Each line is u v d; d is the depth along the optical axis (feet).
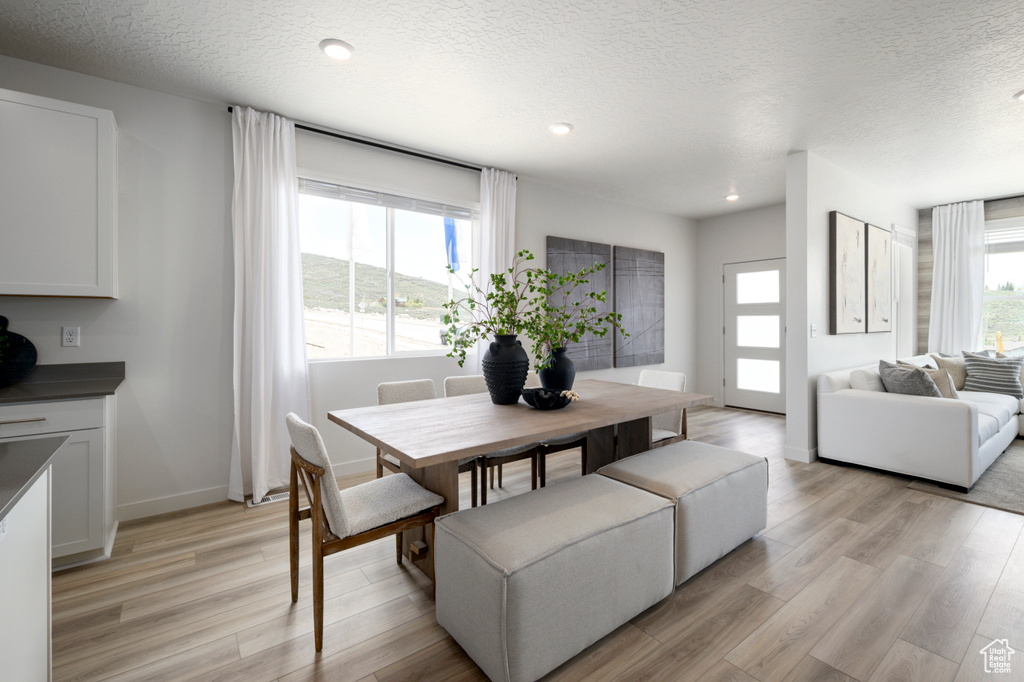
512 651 4.34
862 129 10.54
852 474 10.86
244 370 9.45
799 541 7.55
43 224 7.09
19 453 3.54
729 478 6.80
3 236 6.82
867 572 6.59
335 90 8.73
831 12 6.47
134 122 8.51
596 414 6.91
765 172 13.58
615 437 8.92
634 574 5.35
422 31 6.93
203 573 6.67
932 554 7.09
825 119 10.00
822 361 12.34
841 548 7.30
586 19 6.64
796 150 11.82
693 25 6.79
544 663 4.55
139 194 8.55
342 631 5.46
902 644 5.13
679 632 5.39
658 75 8.21
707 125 10.32
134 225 8.51
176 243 8.89
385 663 4.94
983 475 10.66
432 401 8.12
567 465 11.82
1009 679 4.59
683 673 4.75
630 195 16.11
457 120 10.03
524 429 6.01
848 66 7.91
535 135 10.87
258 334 9.32
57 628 5.47
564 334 7.98
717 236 19.62
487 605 4.49
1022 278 15.76
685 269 19.80
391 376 11.53
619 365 17.07
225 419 9.41
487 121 10.09
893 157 12.29
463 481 10.54
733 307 19.20
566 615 4.72
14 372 7.52
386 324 11.79
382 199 11.45
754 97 9.01
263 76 8.23
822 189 12.34
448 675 4.77
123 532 7.97
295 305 9.93
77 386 7.45
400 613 5.80
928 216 17.56
